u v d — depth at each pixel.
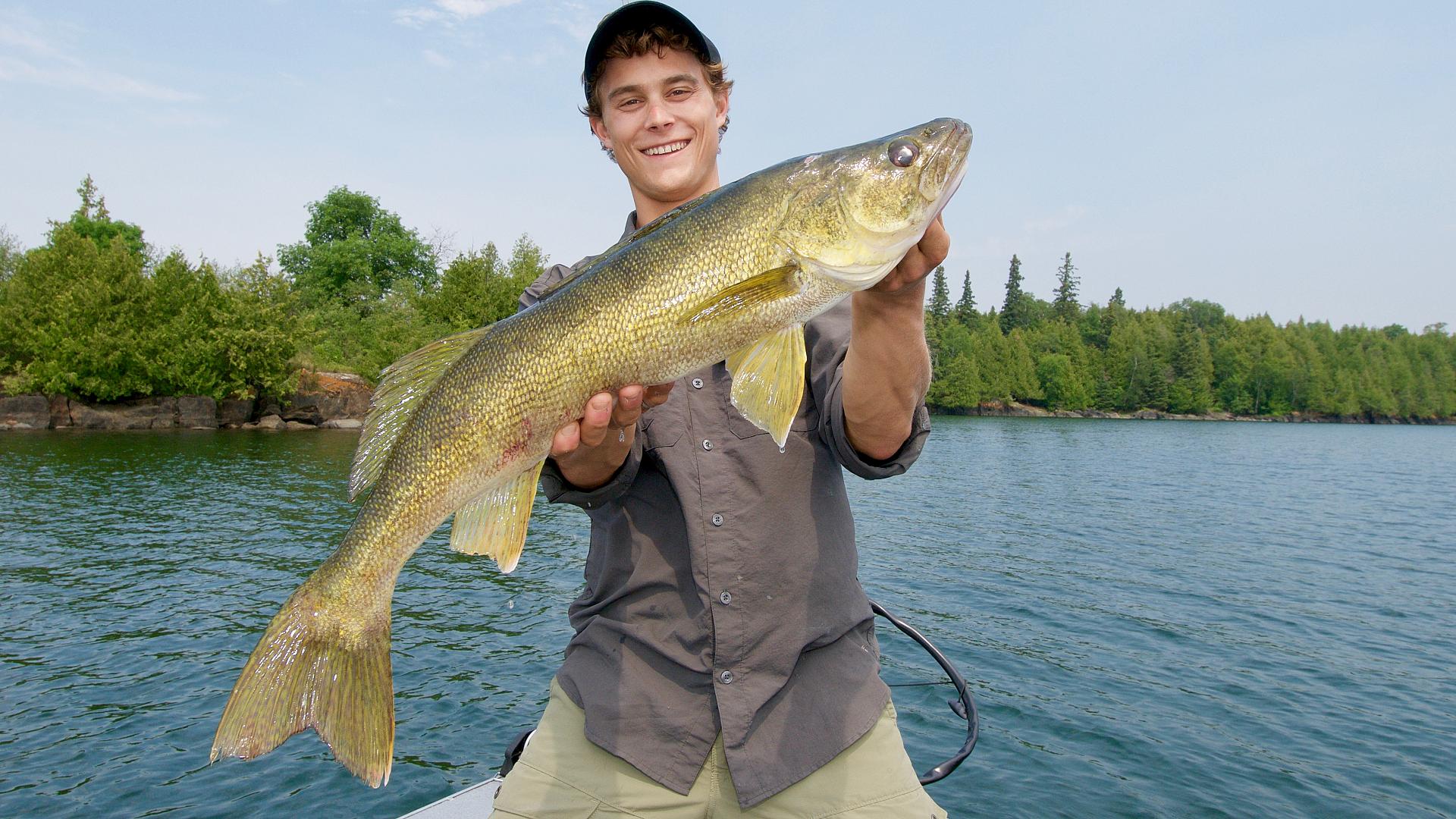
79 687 9.52
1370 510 27.45
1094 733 8.51
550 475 2.83
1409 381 113.88
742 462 2.71
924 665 10.46
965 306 116.25
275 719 2.46
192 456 33.09
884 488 29.27
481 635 11.52
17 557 15.98
